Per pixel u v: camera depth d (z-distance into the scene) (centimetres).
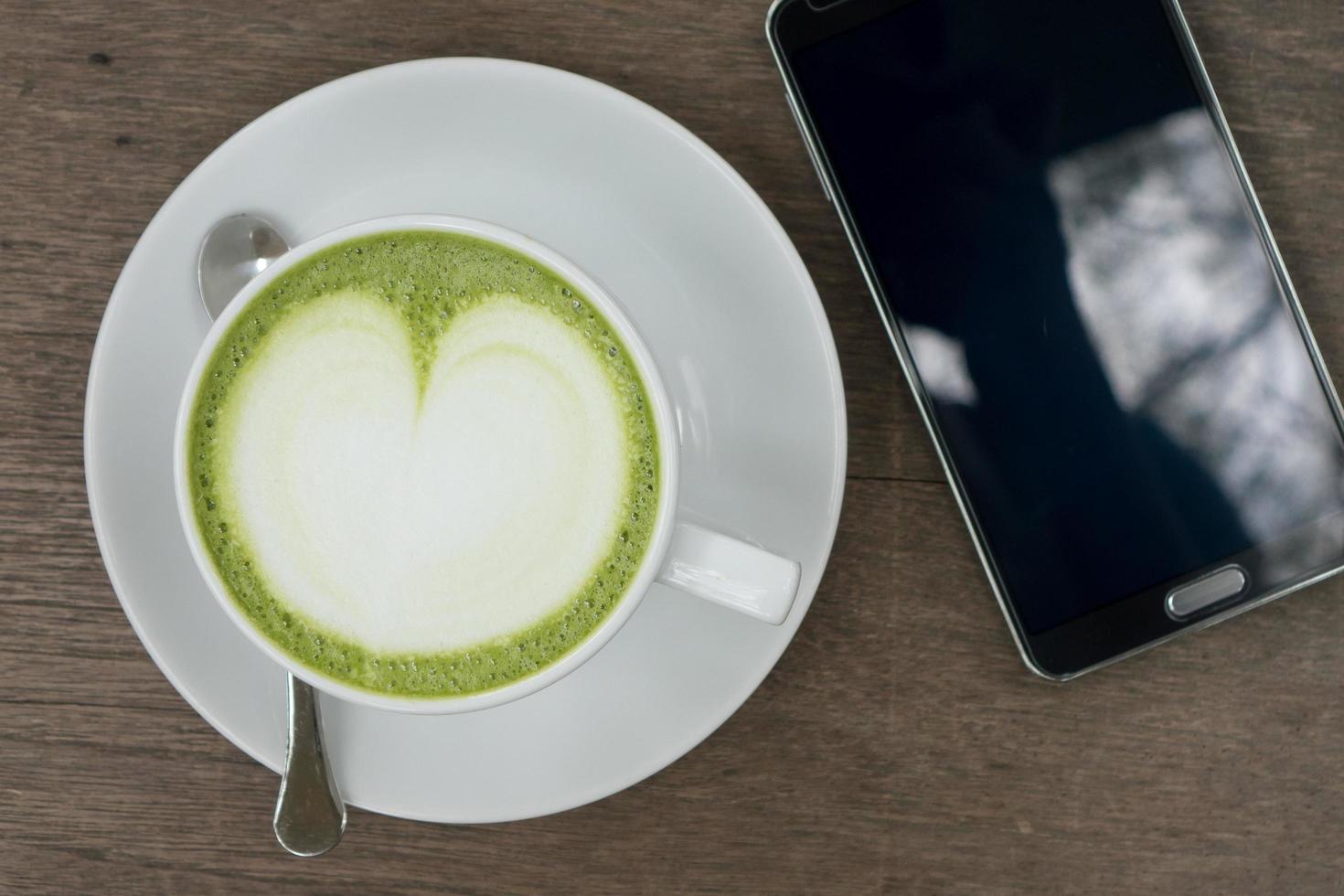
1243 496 45
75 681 45
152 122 44
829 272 45
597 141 42
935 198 45
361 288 42
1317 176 46
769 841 46
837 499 42
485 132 42
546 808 43
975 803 46
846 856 46
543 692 43
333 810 43
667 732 43
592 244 42
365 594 42
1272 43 45
